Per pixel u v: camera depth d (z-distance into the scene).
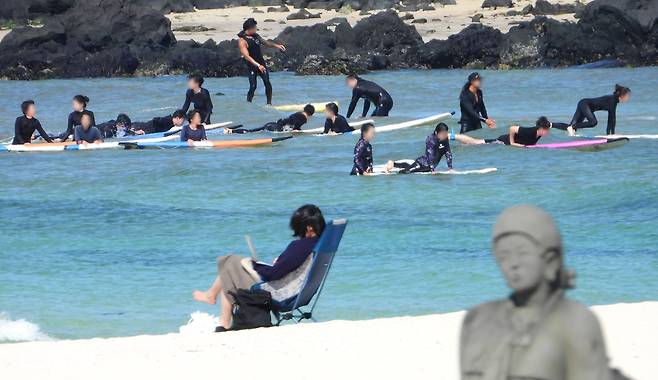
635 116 131.62
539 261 12.96
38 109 150.75
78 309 44.72
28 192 78.31
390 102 126.44
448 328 31.97
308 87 184.75
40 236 61.88
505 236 13.02
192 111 105.62
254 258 36.62
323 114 141.12
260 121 128.25
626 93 105.56
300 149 102.38
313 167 88.94
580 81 186.12
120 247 58.97
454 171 84.69
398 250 56.03
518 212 13.06
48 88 168.62
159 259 55.59
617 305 35.00
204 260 55.41
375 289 47.59
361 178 82.19
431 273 50.28
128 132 116.00
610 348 29.53
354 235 60.44
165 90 163.88
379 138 112.31
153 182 82.38
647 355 28.73
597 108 106.00
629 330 31.41
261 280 35.59
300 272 35.62
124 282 50.09
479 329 13.48
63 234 62.53
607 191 74.25
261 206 72.31
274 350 29.97
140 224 65.56
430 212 68.75
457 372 27.34
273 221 66.38
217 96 140.75
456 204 71.62
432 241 58.44
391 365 28.17
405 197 74.38
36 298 46.78
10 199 74.75
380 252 55.50
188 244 59.72
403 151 99.31
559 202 71.88
